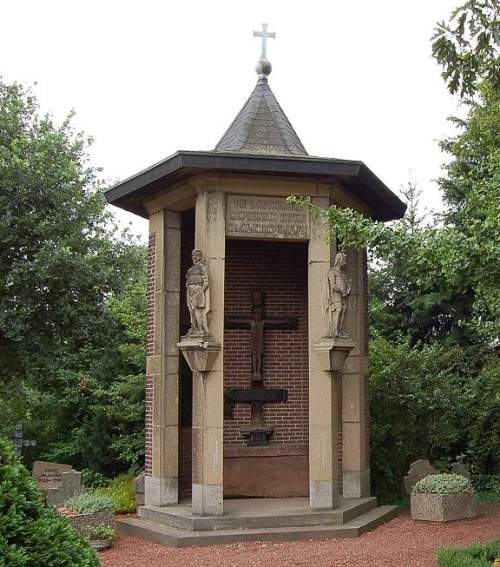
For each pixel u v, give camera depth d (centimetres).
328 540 1123
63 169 1984
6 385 2169
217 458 1180
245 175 1243
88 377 2034
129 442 1920
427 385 1780
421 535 1149
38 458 2161
